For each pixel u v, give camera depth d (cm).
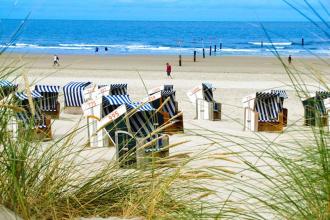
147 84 2753
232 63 4784
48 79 2884
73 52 6594
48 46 7719
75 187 424
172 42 9312
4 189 378
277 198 397
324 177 348
